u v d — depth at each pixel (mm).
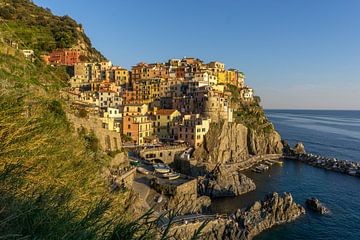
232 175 86250
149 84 151750
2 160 10008
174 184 64062
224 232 52375
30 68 50781
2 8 152000
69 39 180375
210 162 100188
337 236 56188
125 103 137875
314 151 159125
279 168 118500
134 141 108500
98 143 63094
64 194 10047
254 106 165625
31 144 11695
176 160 97938
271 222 59344
